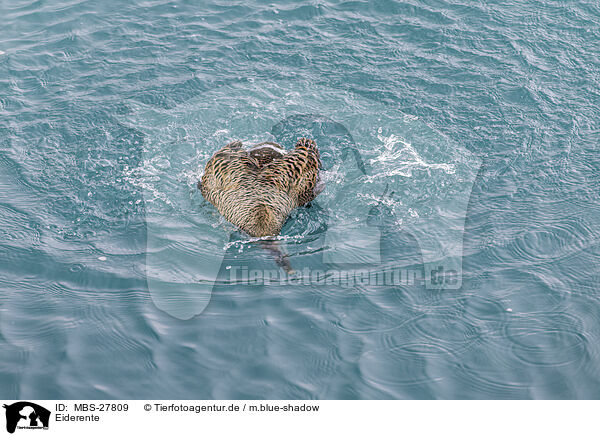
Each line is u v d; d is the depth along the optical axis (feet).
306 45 43.68
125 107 38.19
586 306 24.99
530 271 26.94
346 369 22.59
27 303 25.29
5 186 32.12
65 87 39.60
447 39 43.86
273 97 39.40
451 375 22.34
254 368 22.65
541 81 39.86
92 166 33.73
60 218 30.25
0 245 28.25
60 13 46.16
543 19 45.50
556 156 34.27
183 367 22.67
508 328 24.13
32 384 21.85
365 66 41.78
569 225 29.48
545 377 22.15
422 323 24.50
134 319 24.63
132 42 43.62
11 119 36.70
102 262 27.63
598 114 37.17
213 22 45.83
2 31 44.14
